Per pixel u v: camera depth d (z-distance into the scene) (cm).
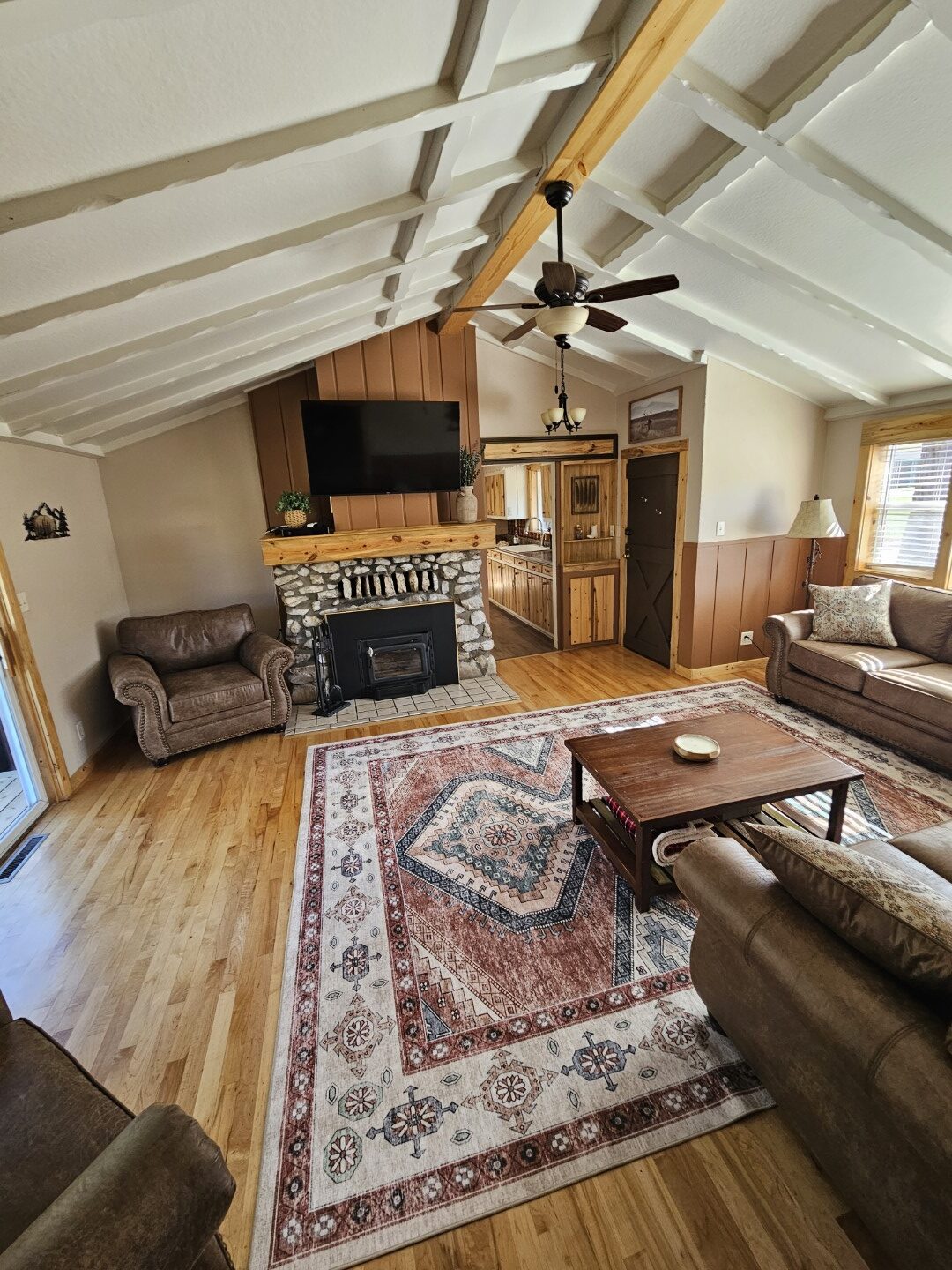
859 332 333
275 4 111
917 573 422
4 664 302
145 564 486
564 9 151
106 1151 85
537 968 195
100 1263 71
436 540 451
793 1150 140
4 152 122
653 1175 135
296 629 452
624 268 335
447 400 466
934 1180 97
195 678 390
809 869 129
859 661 354
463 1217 128
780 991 127
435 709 439
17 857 271
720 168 228
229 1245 126
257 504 515
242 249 205
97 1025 180
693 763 238
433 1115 150
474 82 158
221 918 226
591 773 235
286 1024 177
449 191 221
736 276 318
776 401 461
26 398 264
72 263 170
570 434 552
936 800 286
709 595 481
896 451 434
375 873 247
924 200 224
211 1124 150
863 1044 105
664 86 188
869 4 160
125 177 144
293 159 158
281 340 324
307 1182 136
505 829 276
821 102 186
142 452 470
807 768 231
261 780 341
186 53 114
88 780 351
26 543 329
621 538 582
